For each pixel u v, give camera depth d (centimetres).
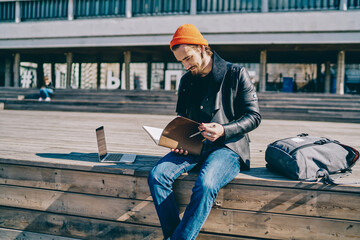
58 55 2230
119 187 213
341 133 583
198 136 186
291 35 1582
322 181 178
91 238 221
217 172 170
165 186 178
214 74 190
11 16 2088
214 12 1761
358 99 1155
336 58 1812
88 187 220
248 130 181
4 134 432
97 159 246
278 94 1238
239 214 193
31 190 231
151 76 2095
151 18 1786
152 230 208
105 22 1847
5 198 237
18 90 1573
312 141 199
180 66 2056
